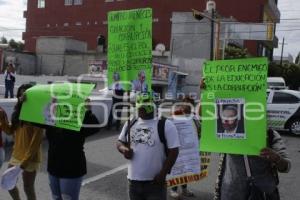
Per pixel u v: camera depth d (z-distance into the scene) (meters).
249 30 38.00
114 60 4.84
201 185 8.66
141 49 4.71
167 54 51.66
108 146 12.71
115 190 8.05
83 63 51.28
